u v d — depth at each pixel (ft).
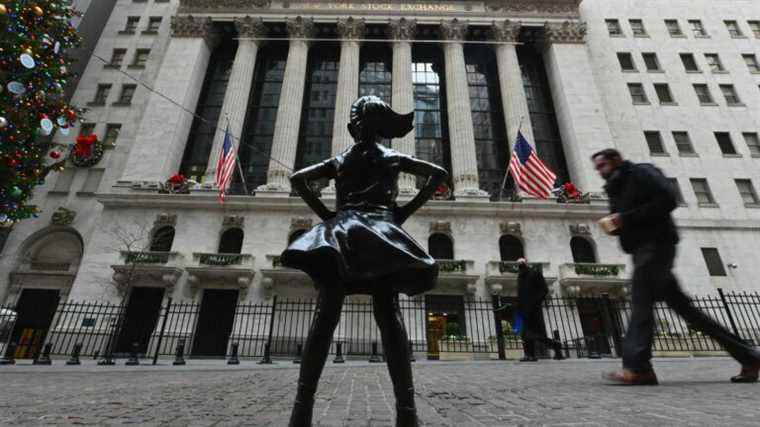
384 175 6.78
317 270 6.05
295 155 99.14
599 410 8.11
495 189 99.66
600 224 13.76
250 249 86.38
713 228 95.71
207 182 93.40
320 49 119.03
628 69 115.44
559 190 94.68
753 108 109.60
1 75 23.91
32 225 93.20
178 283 81.35
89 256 84.33
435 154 103.91
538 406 8.98
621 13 123.24
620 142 105.81
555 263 85.97
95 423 7.59
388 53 118.01
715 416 6.92
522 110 102.89
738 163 102.99
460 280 81.05
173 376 22.63
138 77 110.52
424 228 89.20
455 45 111.04
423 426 7.02
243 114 103.55
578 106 105.09
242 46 109.91
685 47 118.21
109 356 44.65
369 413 8.63
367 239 5.61
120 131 103.45
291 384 16.70
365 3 117.08
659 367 22.49
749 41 119.03
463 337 65.41
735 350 12.25
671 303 12.77
